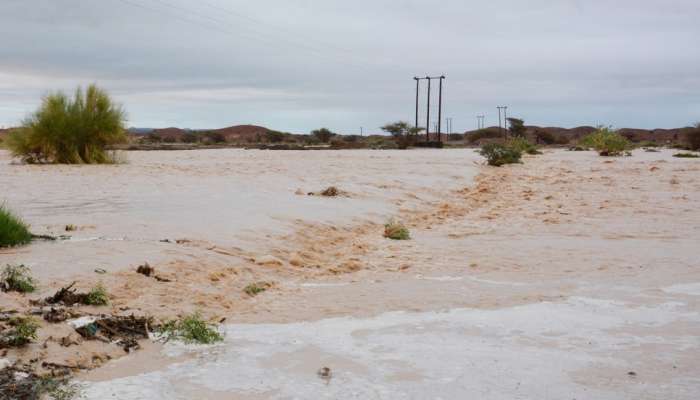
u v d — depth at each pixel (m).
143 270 8.09
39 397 4.75
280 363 5.63
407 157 42.94
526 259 10.58
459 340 6.33
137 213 12.52
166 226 11.16
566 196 20.64
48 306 6.61
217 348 5.98
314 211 14.20
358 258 10.63
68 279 7.55
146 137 103.56
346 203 16.02
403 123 86.31
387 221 14.60
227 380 5.22
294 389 5.07
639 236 12.91
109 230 10.68
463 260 10.52
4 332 5.77
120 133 31.31
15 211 12.70
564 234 13.22
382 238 12.53
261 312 7.29
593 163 38.12
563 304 7.72
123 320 6.40
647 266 9.98
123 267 8.23
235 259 9.50
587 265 10.08
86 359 5.53
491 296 8.09
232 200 14.94
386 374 5.41
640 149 64.75
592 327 6.77
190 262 8.88
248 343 6.14
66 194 15.91
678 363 5.69
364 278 9.17
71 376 5.20
